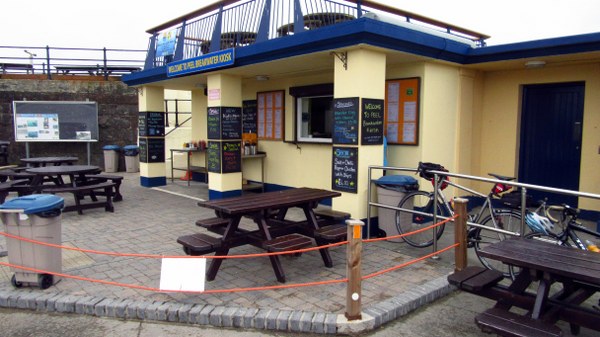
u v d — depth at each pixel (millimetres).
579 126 7195
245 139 9852
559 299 3527
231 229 4738
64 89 14523
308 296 4320
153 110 11094
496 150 7949
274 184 9586
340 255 5559
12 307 4328
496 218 4977
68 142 14609
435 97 7043
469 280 3789
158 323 3982
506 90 7766
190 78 9344
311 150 8695
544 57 6453
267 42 6641
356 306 3756
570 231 4375
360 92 5836
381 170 6238
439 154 7223
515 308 4270
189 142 13000
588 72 6855
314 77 8484
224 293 4402
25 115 13672
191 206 8703
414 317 4074
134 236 6469
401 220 6039
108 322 4012
